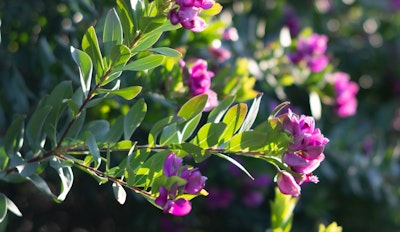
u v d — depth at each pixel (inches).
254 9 65.1
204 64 38.4
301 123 31.5
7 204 33.7
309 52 51.8
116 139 34.4
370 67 79.7
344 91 52.1
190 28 31.4
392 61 79.7
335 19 79.9
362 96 79.7
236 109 32.4
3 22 47.6
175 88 39.2
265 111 55.5
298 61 51.9
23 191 60.1
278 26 66.2
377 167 63.0
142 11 32.3
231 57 52.2
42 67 44.4
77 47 43.2
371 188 64.1
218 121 34.0
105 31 32.7
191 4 31.2
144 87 39.8
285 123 31.6
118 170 32.7
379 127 77.9
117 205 60.9
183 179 30.4
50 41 47.4
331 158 62.6
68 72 43.1
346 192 65.6
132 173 31.6
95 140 33.6
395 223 72.2
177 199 30.8
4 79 47.2
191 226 62.0
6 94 46.5
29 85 48.3
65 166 33.4
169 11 31.4
